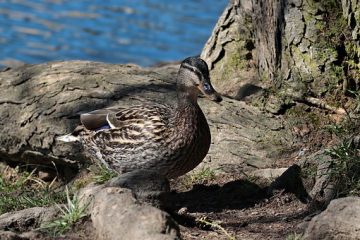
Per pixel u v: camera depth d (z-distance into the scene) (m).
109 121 11.80
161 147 11.24
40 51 23.03
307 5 13.02
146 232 8.68
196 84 11.22
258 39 13.90
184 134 11.17
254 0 13.74
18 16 25.36
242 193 11.55
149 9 25.52
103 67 14.39
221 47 14.63
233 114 13.16
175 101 13.38
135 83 13.90
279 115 13.21
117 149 11.57
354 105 12.96
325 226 8.98
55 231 9.50
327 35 12.99
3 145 13.91
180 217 10.10
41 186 13.70
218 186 11.91
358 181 10.68
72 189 12.70
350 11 12.67
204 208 11.11
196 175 12.27
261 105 13.38
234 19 14.55
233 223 10.34
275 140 12.77
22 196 12.20
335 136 12.72
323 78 13.08
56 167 13.85
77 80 14.02
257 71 14.23
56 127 13.54
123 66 14.51
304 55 13.14
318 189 10.87
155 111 11.45
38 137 13.62
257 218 10.55
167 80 14.11
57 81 14.06
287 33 13.16
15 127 13.80
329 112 13.05
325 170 11.05
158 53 22.69
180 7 25.52
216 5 25.47
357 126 12.56
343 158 11.01
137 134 11.38
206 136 11.36
